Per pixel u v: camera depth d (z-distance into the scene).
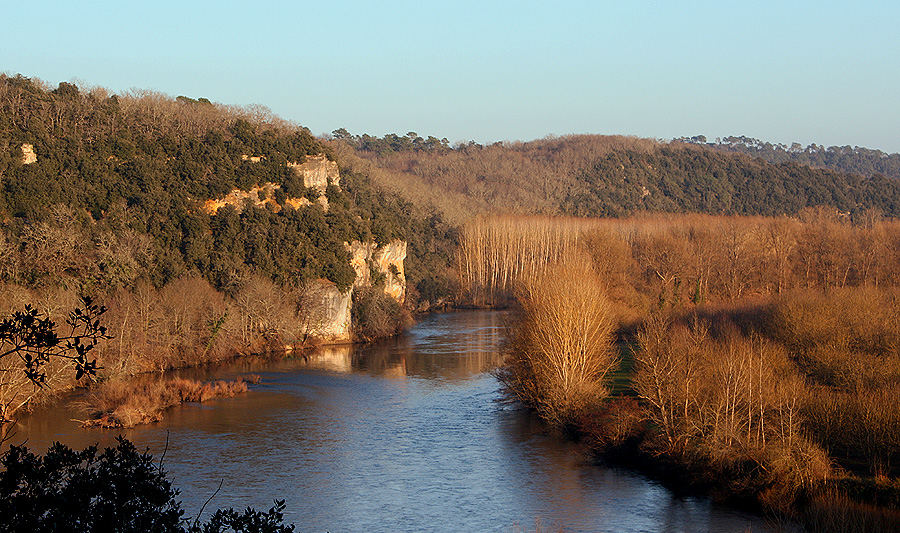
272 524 15.27
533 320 58.69
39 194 87.50
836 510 33.44
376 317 107.50
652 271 115.38
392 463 47.19
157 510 15.02
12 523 13.29
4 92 103.38
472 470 45.78
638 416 48.12
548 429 55.91
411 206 167.62
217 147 109.88
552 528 36.28
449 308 154.50
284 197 109.25
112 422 54.78
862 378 51.66
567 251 123.00
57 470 15.27
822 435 42.88
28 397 54.41
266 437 53.09
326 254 105.56
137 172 98.56
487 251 166.12
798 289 92.50
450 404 64.81
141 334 77.88
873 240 121.69
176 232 96.69
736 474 40.16
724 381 43.09
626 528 36.16
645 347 50.69
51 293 70.19
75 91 109.19
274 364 85.88
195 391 65.00
